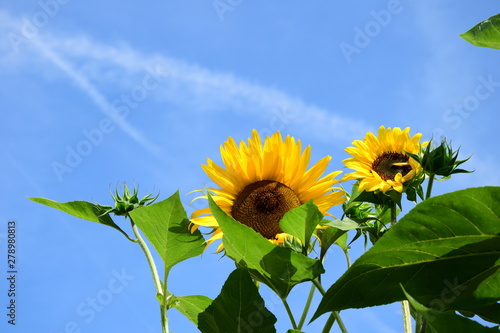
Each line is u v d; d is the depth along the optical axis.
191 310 1.47
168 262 1.44
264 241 1.31
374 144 1.55
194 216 1.43
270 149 1.48
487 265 1.28
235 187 1.48
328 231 1.41
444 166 1.44
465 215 1.25
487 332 1.18
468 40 1.40
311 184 1.47
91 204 1.51
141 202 1.51
